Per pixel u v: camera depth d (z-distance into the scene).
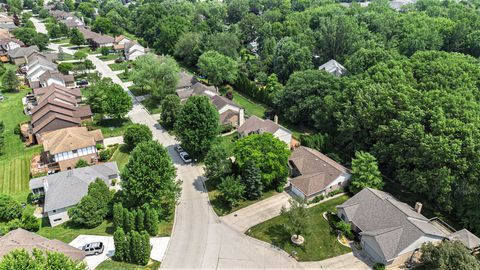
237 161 64.81
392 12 149.75
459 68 74.88
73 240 52.94
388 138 66.94
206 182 69.38
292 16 164.62
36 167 72.88
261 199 64.31
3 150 80.06
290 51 116.94
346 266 50.28
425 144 58.50
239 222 58.78
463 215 57.09
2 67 122.19
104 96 90.56
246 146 64.31
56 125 82.62
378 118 70.12
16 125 89.31
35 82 110.25
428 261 47.88
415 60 83.56
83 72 125.81
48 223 58.12
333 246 53.94
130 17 194.12
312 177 64.94
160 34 152.38
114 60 141.88
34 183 63.62
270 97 103.94
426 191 59.53
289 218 54.22
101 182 58.78
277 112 98.56
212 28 165.00
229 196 60.38
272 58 125.88
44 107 88.25
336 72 106.75
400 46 118.50
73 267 37.44
